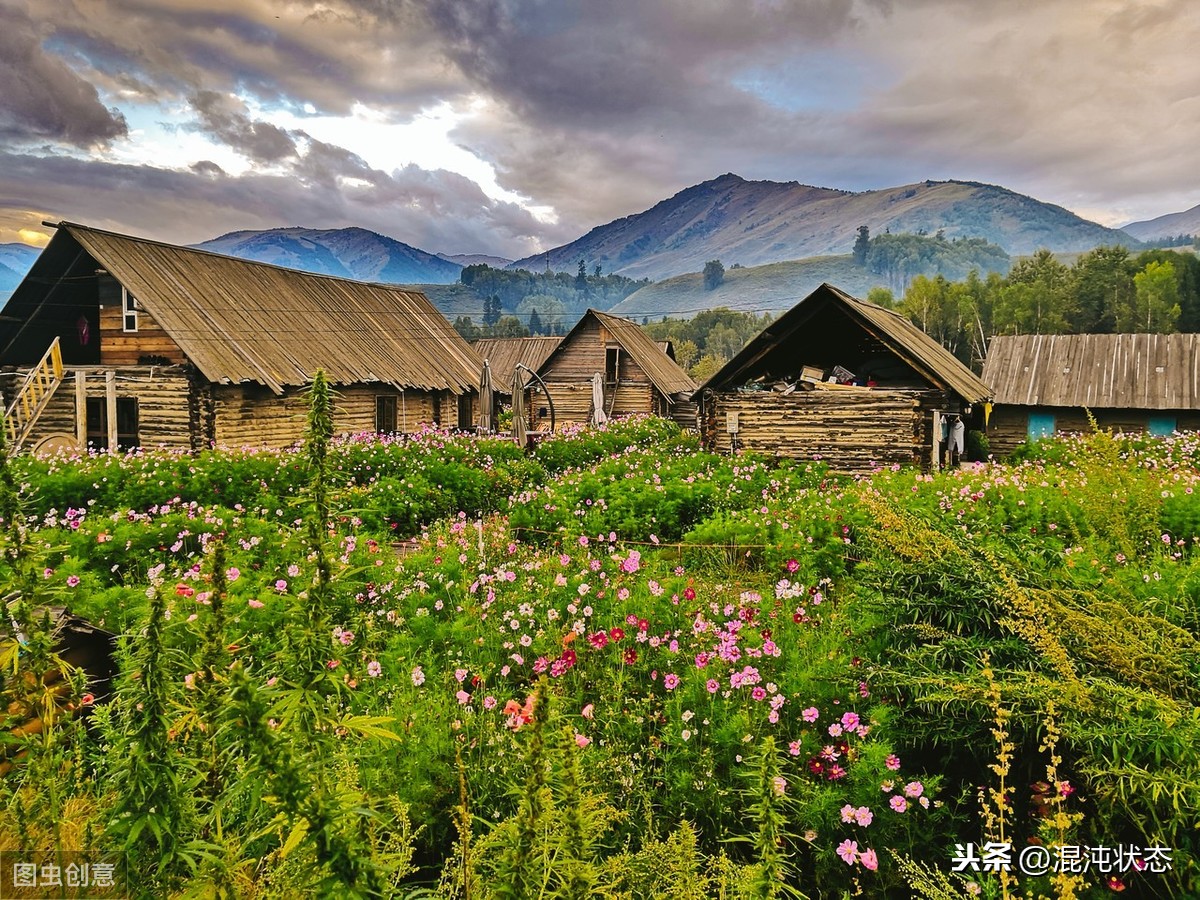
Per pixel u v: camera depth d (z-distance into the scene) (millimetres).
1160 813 3586
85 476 11719
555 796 2977
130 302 21203
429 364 28078
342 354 24109
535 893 2559
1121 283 73438
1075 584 5430
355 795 2562
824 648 5426
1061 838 3463
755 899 2803
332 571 2803
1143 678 4184
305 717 2504
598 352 38344
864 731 4297
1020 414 29250
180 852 2445
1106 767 3629
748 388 19500
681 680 5273
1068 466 16141
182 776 2715
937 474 13125
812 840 3967
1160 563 6684
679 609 6199
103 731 3447
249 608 5477
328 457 2912
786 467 15648
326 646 2664
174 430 19703
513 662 5719
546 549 9836
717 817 4223
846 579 7551
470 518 13141
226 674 2539
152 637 2570
